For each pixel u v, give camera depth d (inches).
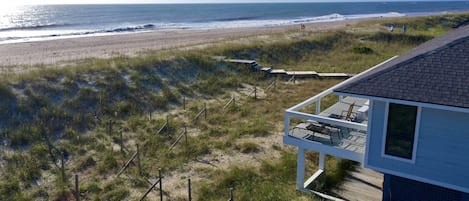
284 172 545.0
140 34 2090.3
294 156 595.8
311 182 512.7
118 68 947.3
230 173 536.4
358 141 470.6
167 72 999.0
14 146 602.9
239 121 761.6
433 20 2295.8
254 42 1413.6
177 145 640.4
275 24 3132.4
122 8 7062.0
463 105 337.7
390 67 414.6
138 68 970.7
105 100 800.3
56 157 586.9
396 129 395.9
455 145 367.9
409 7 7800.2
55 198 484.4
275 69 1186.0
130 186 512.7
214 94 941.8
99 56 1213.1
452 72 378.6
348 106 600.1
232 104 857.5
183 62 1066.7
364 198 480.4
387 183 425.4
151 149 619.8
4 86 735.1
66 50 1417.3
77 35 2158.0
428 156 383.9
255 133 697.6
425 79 381.1
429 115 373.4
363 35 1647.4
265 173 545.6
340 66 1241.4
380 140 408.2
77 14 4790.8
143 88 887.7
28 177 525.7
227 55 1222.3
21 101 717.9
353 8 7401.6
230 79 1033.5
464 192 377.7
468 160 364.5
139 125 724.0
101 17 4200.3
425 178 390.3
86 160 575.8
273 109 836.6
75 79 847.1
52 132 658.2
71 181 522.6
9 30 2583.7
